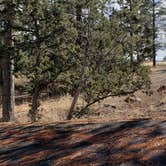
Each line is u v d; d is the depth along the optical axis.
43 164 6.41
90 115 19.23
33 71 17.53
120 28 17.98
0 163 6.75
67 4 17.19
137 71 18.53
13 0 16.64
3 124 9.41
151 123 7.17
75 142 7.00
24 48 17.34
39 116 18.88
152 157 5.93
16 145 7.42
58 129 7.82
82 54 17.83
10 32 17.66
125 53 18.27
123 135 6.80
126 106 24.09
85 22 17.70
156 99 25.38
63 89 18.81
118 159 6.06
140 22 18.30
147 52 18.69
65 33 17.14
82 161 6.24
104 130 7.28
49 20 17.03
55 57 17.67
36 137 7.60
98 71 18.05
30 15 16.97
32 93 18.53
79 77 18.11
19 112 24.44
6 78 18.75
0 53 17.52
